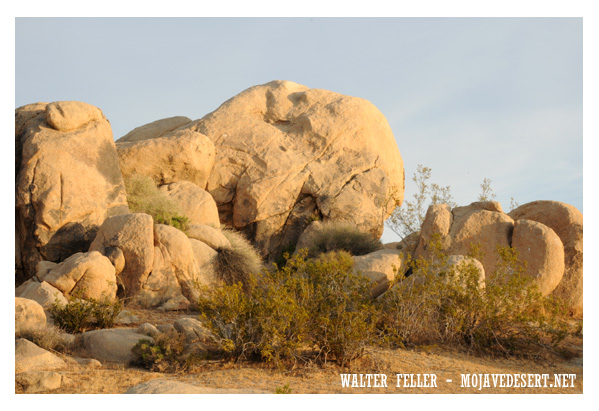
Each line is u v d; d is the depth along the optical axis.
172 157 19.78
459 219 14.19
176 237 13.40
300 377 7.64
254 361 8.35
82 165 15.70
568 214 14.08
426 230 14.13
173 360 8.09
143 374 7.62
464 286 10.81
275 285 9.67
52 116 15.94
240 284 9.05
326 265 10.16
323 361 8.45
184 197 18.92
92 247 13.54
